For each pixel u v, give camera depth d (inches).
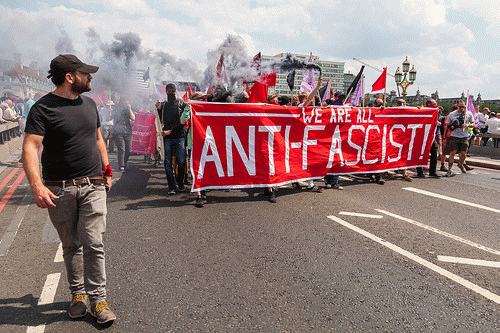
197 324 94.4
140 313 99.7
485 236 164.4
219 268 127.8
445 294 111.1
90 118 98.5
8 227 174.7
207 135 213.9
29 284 117.6
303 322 95.5
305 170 246.5
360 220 185.3
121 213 195.8
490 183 300.2
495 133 530.3
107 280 118.9
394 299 107.7
